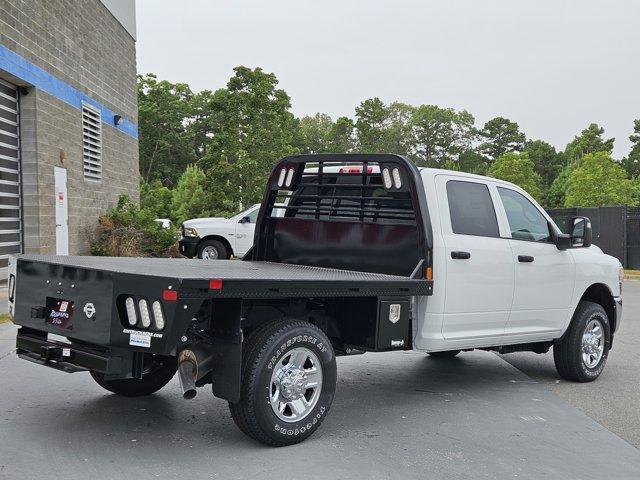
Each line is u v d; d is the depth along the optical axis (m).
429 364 8.52
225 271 5.38
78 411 5.82
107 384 6.16
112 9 21.02
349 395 6.79
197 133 90.00
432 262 6.09
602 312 7.84
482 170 101.12
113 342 4.61
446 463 4.85
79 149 17.78
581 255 7.79
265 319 5.55
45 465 4.52
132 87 23.84
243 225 18.30
